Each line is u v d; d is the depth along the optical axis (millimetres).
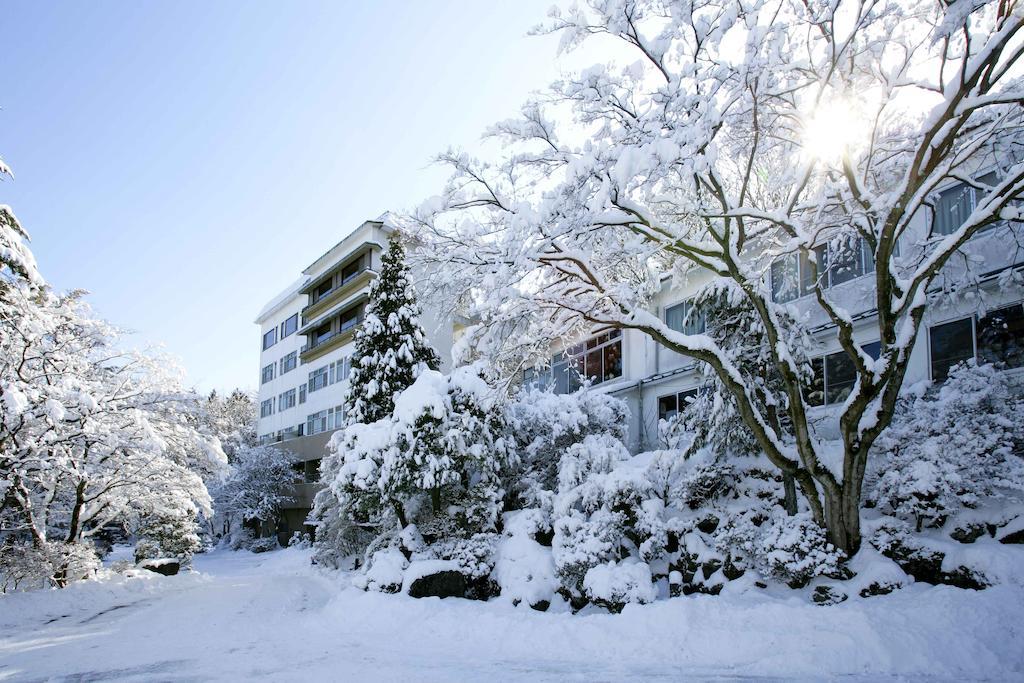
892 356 9305
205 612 14703
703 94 8883
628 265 12836
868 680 6668
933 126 8828
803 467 10312
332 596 17062
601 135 9883
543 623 10016
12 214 14656
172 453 21453
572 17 9234
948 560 8898
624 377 22938
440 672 8078
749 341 12469
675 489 12805
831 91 9617
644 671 7574
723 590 9984
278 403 48375
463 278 11406
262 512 39438
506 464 15672
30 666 9508
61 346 17750
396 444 14836
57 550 17812
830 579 9312
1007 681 6430
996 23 8836
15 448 15891
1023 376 11594
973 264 12078
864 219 10781
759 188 13141
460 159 10531
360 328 23641
